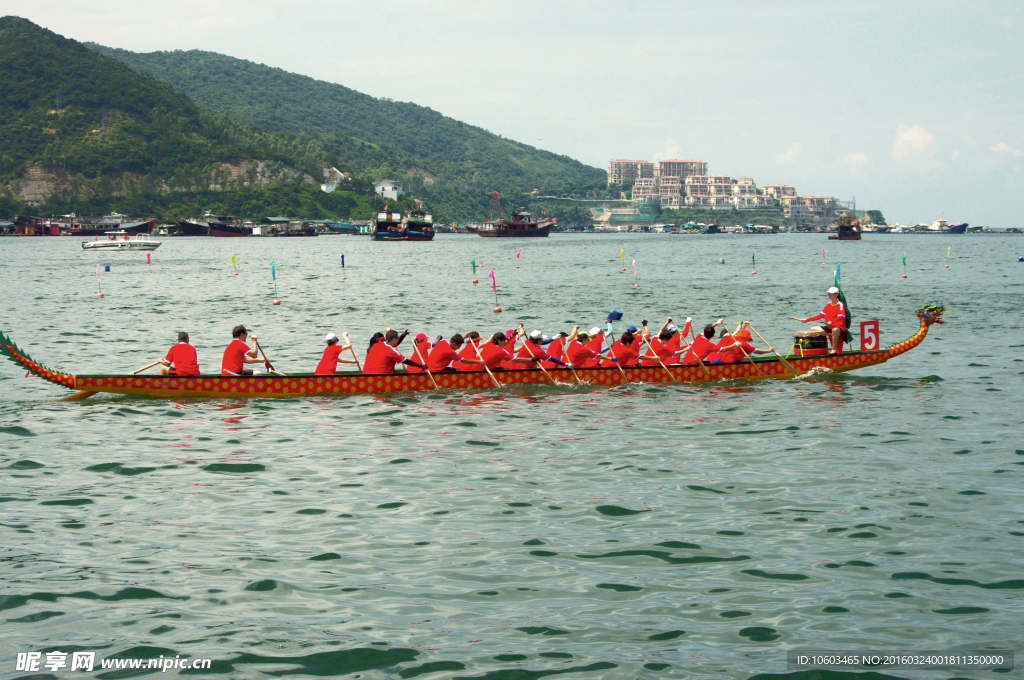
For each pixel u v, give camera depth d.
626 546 10.34
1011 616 8.47
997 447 14.78
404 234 164.88
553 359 20.95
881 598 8.89
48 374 18.47
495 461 14.21
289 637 8.11
